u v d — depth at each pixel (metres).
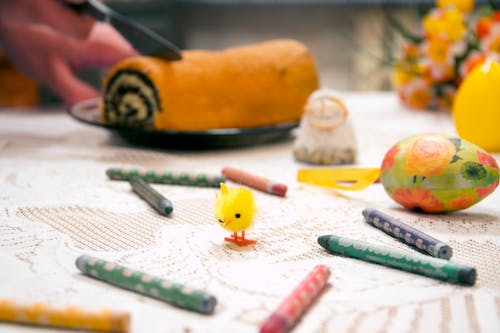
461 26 0.96
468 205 0.64
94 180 0.73
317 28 1.54
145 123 0.83
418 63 1.02
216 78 0.85
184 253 0.58
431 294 0.52
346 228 0.62
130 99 0.84
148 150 0.83
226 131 0.82
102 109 0.87
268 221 0.63
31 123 0.97
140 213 0.65
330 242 0.58
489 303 0.51
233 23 1.58
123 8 1.38
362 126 0.94
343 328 0.49
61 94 1.04
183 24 1.55
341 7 1.51
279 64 0.89
